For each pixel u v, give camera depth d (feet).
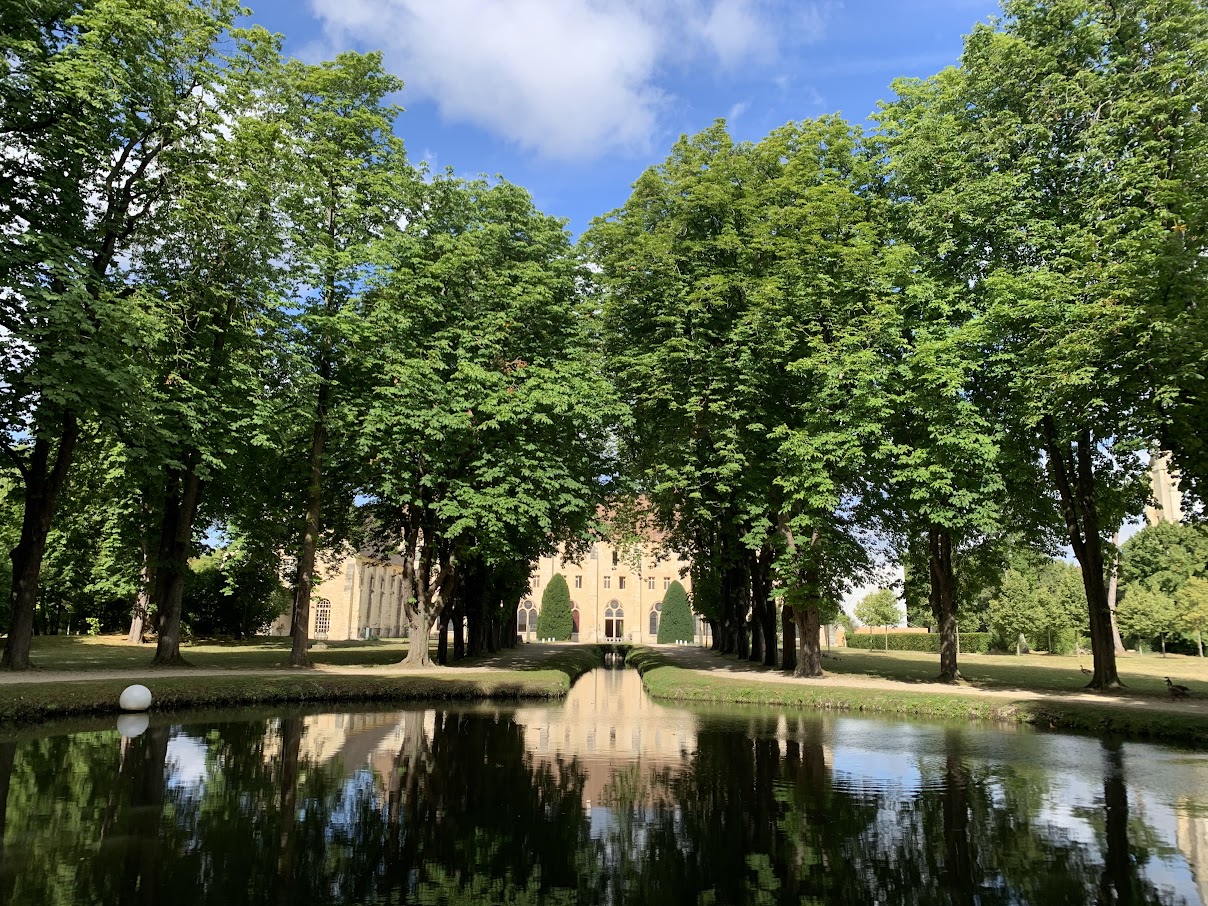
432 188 89.15
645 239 84.12
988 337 66.28
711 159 90.38
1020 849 26.43
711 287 79.46
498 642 162.40
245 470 81.35
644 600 292.40
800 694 67.26
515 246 89.10
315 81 81.15
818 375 75.00
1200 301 52.39
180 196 68.95
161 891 21.38
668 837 27.63
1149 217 60.03
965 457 66.74
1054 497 79.41
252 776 35.70
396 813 30.17
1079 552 72.59
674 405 80.23
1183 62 61.82
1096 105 66.90
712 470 79.87
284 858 24.50
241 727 49.90
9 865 23.27
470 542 88.48
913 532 83.61
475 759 41.04
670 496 90.33
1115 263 58.65
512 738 48.24
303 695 63.67
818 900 21.88
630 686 94.94
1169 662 128.67
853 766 39.86
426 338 81.66
